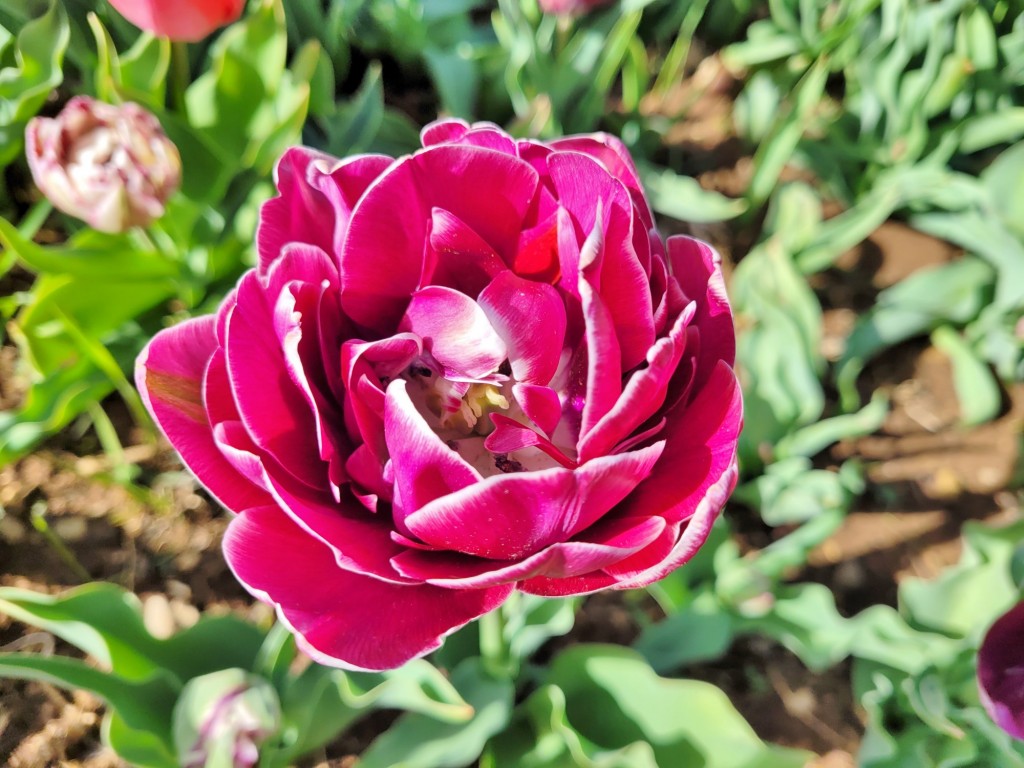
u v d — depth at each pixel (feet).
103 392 1.35
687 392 0.78
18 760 1.15
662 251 0.84
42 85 1.26
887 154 1.84
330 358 0.79
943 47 1.71
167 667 1.05
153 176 1.14
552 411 0.78
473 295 0.83
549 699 1.13
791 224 1.66
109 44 1.28
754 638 1.44
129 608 1.02
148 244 1.38
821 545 1.56
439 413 0.87
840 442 1.67
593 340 0.68
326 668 1.05
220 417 0.75
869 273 1.87
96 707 1.20
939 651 1.19
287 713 1.04
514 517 0.67
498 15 1.77
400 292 0.83
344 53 1.70
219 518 1.37
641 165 1.76
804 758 0.95
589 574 0.75
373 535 0.73
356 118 1.44
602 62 1.62
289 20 1.54
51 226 1.54
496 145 0.82
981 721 1.09
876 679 1.26
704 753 1.04
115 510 1.35
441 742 1.04
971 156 1.97
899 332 1.72
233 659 1.10
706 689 1.03
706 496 0.69
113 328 1.37
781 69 1.90
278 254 0.81
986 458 1.67
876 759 1.22
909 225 1.93
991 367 1.78
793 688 1.40
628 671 1.10
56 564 1.29
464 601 0.73
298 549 0.75
